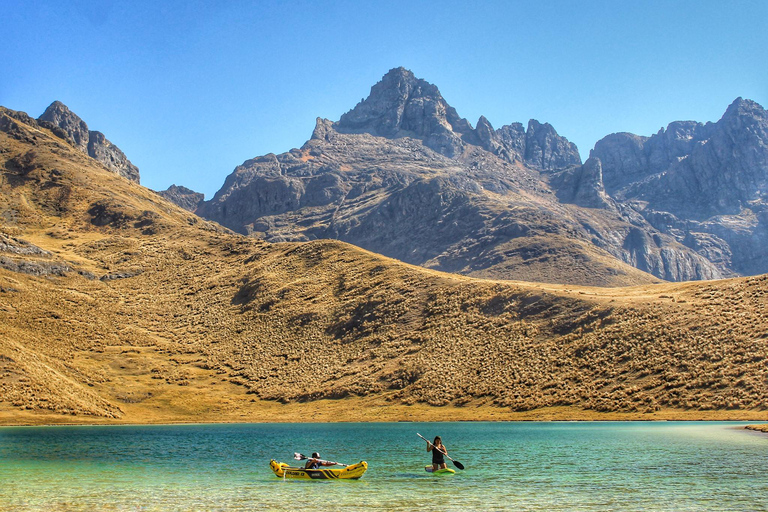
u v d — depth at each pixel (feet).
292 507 117.50
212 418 350.02
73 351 418.31
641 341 341.82
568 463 161.79
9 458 180.45
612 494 124.06
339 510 114.62
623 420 285.84
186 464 171.12
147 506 118.62
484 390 345.51
